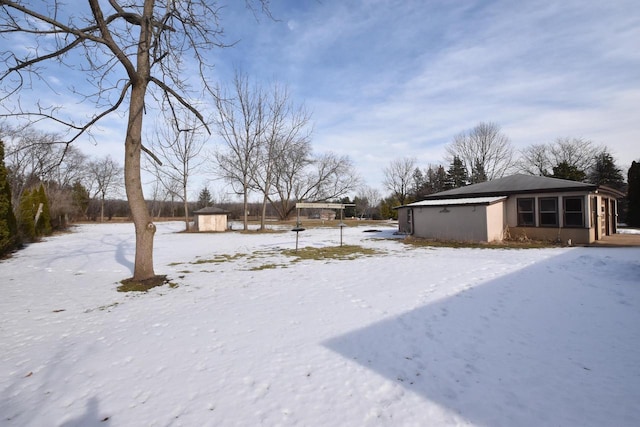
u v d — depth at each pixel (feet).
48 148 36.81
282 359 12.05
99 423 8.52
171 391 9.98
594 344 13.30
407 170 207.00
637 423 8.48
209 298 20.94
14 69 19.51
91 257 40.50
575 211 48.14
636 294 19.99
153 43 25.07
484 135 161.79
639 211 85.66
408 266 31.09
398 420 8.52
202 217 92.68
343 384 10.30
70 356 12.61
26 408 9.25
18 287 24.70
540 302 18.83
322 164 144.05
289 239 65.00
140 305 19.69
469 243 50.72
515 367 11.48
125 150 25.32
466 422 8.48
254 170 94.22
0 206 39.75
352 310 17.89
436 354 12.51
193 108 27.63
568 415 8.83
